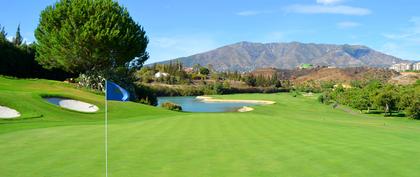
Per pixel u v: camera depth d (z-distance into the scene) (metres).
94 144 16.31
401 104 61.09
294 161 13.61
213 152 14.98
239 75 188.88
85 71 59.06
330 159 13.97
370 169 12.65
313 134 20.52
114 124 24.75
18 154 14.18
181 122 25.48
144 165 12.79
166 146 16.06
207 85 146.50
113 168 12.34
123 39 52.19
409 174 12.12
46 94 38.25
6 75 64.12
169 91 127.50
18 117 29.84
